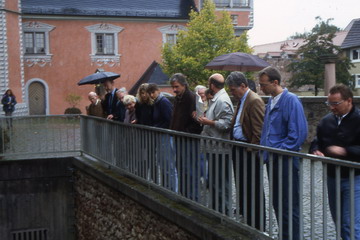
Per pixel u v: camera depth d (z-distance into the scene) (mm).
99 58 39312
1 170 11055
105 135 9773
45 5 37969
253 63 10930
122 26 39812
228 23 34906
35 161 11273
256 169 5355
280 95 5305
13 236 11242
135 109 8523
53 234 11453
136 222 7961
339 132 4766
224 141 5648
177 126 7285
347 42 56312
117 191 8773
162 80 38656
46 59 37906
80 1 39188
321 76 46531
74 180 11430
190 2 42406
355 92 53062
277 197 5016
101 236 9719
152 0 41406
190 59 33875
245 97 5977
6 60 32156
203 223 5895
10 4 32531
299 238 4926
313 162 4422
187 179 6496
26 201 11258
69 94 38406
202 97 7508
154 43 40625
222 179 5738
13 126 11391
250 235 5395
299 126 5156
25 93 37219
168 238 6852
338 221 4262
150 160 7594
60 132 11633
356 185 4473
